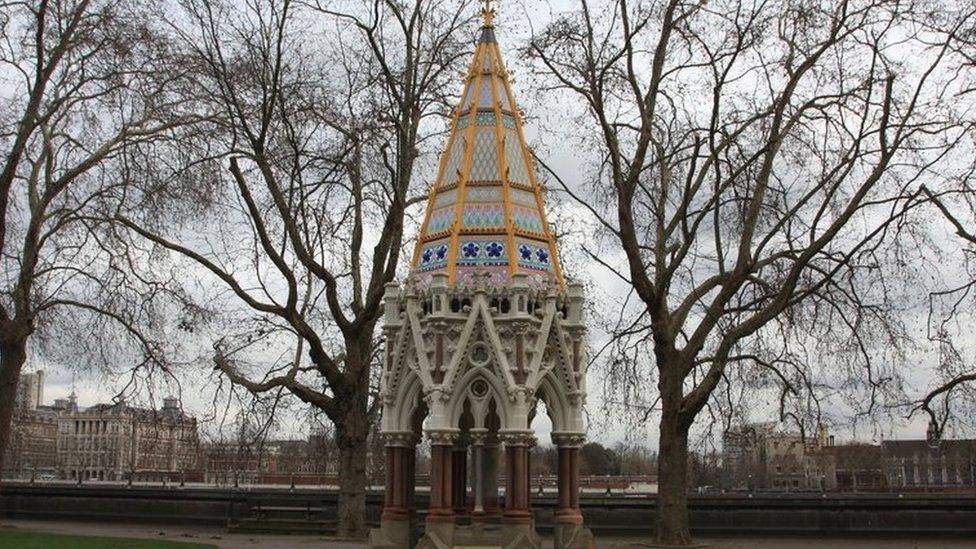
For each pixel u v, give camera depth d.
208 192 31.89
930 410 27.47
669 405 27.33
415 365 16.22
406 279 16.88
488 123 17.22
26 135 32.34
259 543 29.00
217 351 32.09
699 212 27.73
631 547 26.84
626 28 27.33
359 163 32.59
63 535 28.62
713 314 27.22
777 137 26.30
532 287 16.00
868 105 26.12
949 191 26.52
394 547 16.20
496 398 15.66
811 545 30.98
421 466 48.28
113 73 32.22
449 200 17.02
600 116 27.00
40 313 34.41
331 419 31.92
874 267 27.06
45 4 31.77
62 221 32.19
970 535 33.62
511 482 15.39
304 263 29.92
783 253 27.23
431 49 32.03
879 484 83.00
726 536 34.78
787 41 26.75
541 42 28.22
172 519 39.75
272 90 29.62
